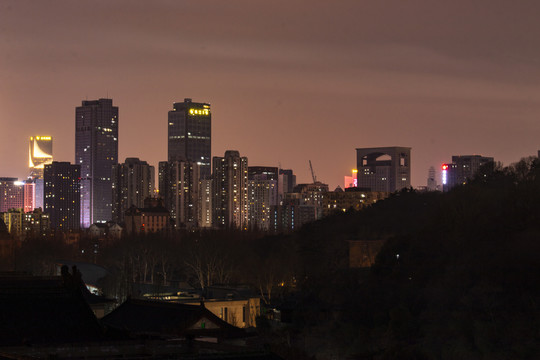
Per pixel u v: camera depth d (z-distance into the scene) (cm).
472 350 18200
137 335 9081
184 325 12131
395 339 19038
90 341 8650
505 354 17462
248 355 6819
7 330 8862
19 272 11788
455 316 19775
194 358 6800
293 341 19325
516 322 18538
